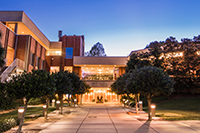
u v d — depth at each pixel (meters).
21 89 7.06
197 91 24.02
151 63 27.39
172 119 11.05
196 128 8.33
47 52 39.09
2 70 19.61
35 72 7.83
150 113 11.02
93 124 9.73
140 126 8.98
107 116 13.70
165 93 11.10
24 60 25.17
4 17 26.09
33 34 30.59
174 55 27.27
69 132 7.62
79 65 36.62
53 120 11.47
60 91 13.88
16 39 25.55
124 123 10.02
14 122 8.96
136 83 11.30
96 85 35.88
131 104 25.86
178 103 21.38
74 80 18.59
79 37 38.09
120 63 36.34
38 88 7.35
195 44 25.23
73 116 13.77
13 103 11.75
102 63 36.12
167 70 25.91
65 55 37.12
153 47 28.20
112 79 38.00
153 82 10.82
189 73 24.53
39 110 17.69
